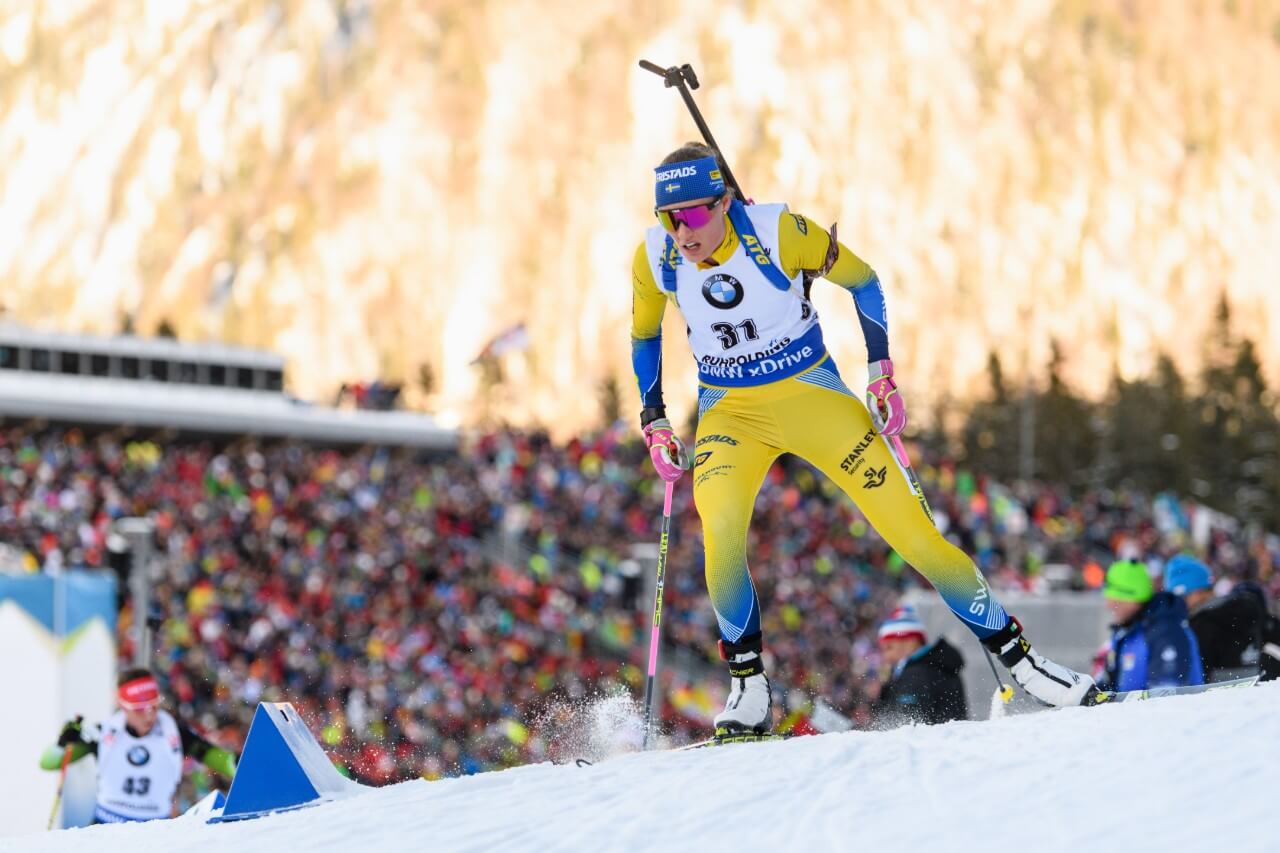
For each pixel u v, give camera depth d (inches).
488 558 4613.7
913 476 629.0
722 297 617.9
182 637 3235.7
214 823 621.9
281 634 3467.0
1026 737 501.7
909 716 880.9
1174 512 6939.0
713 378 645.9
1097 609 1820.9
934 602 1339.8
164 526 4062.5
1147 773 432.8
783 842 431.2
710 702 3656.5
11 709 1418.6
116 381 6604.3
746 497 638.5
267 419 6466.5
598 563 4690.0
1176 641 824.9
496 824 494.9
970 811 428.5
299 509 4525.1
